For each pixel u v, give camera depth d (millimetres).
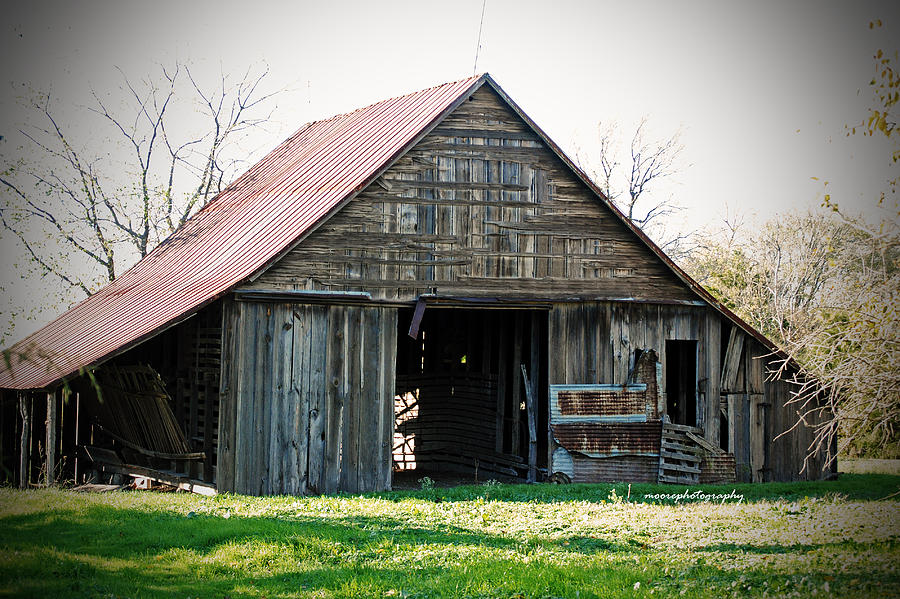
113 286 29078
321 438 20906
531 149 23234
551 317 23359
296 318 20844
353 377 21328
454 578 12312
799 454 25641
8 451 23500
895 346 14734
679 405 26000
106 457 24328
